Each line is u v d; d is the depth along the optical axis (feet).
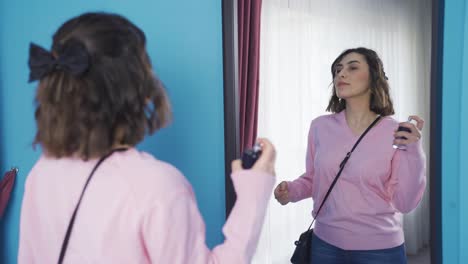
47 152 1.78
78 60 1.56
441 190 3.17
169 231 1.55
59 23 3.86
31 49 1.70
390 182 3.79
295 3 6.42
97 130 1.62
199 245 1.66
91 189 1.65
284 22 6.36
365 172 3.80
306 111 6.60
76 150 1.69
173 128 3.77
